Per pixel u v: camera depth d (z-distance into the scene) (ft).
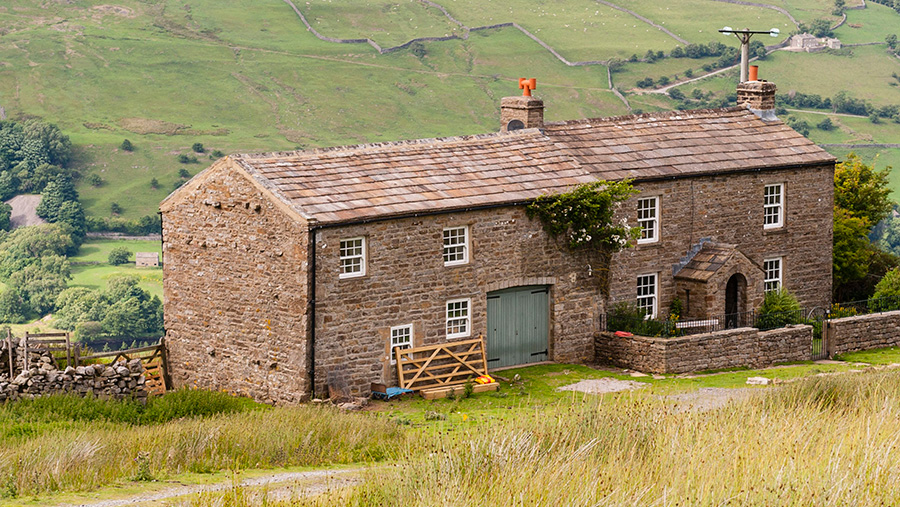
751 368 108.78
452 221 100.22
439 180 102.89
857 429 54.44
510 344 106.63
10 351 90.33
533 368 106.52
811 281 128.16
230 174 98.17
